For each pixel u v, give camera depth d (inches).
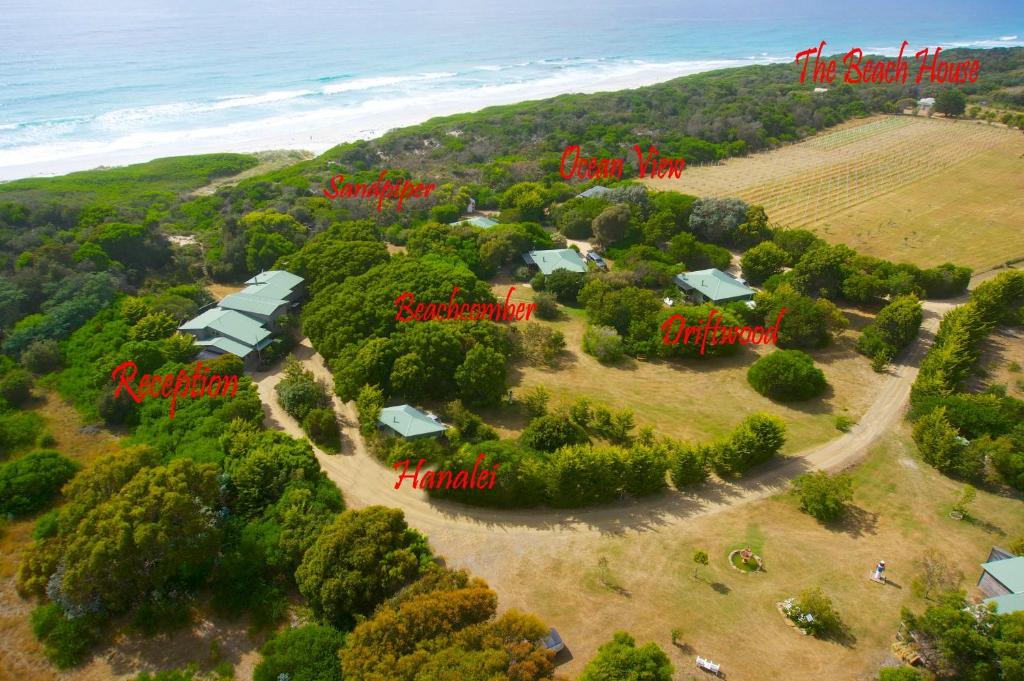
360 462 2726.4
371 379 2982.3
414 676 1577.3
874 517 2469.2
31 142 7327.8
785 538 2361.0
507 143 7819.9
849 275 4069.9
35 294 3676.2
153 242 4399.6
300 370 3221.0
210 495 2124.8
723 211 4928.6
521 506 2496.3
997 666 1674.5
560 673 1827.0
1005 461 2573.8
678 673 1846.7
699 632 1980.8
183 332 3444.9
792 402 3203.7
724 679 1835.6
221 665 1884.8
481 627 1700.3
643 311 3703.3
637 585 2148.1
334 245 4138.8
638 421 3036.4
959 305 4079.7
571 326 3917.3
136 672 1875.0
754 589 2138.3
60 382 3127.5
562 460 2411.4
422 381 2999.5
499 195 5944.9
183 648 1940.2
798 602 2033.7
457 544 2310.5
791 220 5438.0
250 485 2335.1
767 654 1914.4
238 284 4387.3
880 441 2896.2
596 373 3440.0
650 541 2338.8
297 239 4648.1
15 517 2341.3
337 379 3019.2
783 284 3983.8
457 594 1786.4
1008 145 7401.6
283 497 2294.5
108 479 2119.8
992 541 2346.2
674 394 3267.7
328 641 1813.5
